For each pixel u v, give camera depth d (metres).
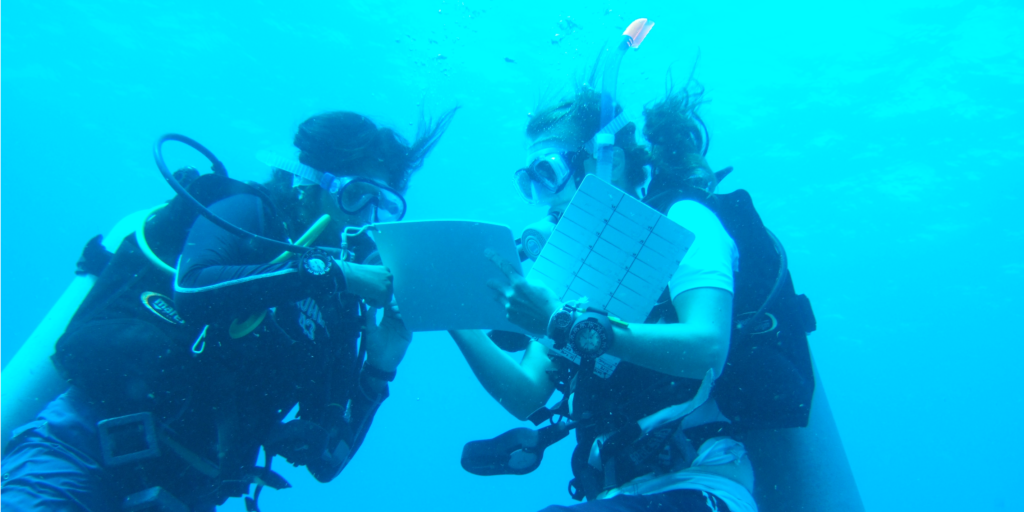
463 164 25.42
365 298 1.66
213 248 1.61
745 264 1.79
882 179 23.98
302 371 1.98
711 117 22.34
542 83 19.69
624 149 1.94
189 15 21.70
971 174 23.39
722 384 1.68
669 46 19.53
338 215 2.02
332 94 23.47
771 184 24.77
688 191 1.80
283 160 1.99
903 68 19.92
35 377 2.12
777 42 19.62
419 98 22.36
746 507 1.54
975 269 29.02
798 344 1.77
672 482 1.57
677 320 1.71
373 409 2.36
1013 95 20.12
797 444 2.15
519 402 2.12
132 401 1.65
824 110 21.62
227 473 1.77
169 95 25.45
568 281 1.60
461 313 1.67
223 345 1.75
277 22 21.16
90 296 1.85
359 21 20.47
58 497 1.57
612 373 1.75
